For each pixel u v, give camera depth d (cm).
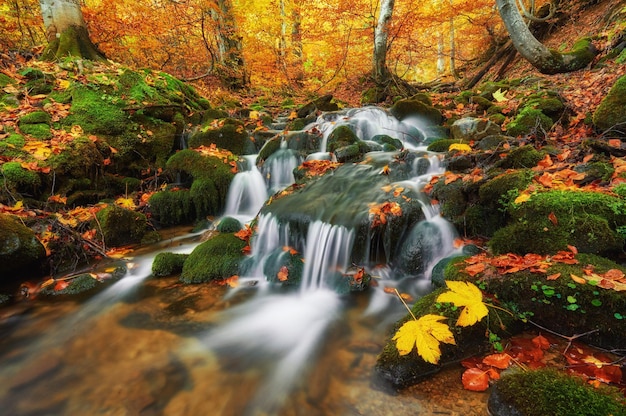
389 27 1169
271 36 1580
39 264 382
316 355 262
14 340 291
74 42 768
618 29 776
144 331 302
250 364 257
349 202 429
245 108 992
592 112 508
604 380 190
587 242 266
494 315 239
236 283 380
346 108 959
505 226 342
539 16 1257
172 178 634
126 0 1034
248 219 571
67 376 249
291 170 627
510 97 787
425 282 356
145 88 705
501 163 424
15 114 570
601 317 217
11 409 222
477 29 1620
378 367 227
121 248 470
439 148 554
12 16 958
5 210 424
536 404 167
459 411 188
